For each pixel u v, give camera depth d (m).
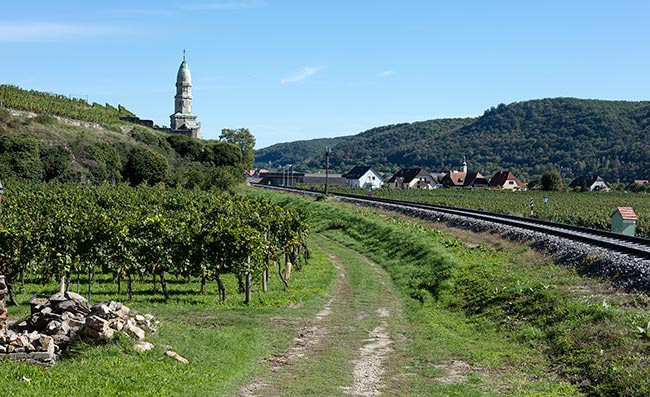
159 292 29.66
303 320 23.80
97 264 27.56
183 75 165.88
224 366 16.31
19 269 26.25
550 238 35.25
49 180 78.81
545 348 17.62
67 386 12.95
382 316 24.98
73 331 16.23
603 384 13.78
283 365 17.47
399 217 64.25
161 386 13.70
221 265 27.27
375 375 16.53
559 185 141.88
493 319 22.16
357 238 53.97
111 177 86.19
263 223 32.78
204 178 97.88
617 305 19.73
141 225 27.61
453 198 105.31
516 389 14.73
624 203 91.56
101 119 112.31
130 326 16.44
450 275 30.64
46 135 84.00
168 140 115.88
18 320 19.39
